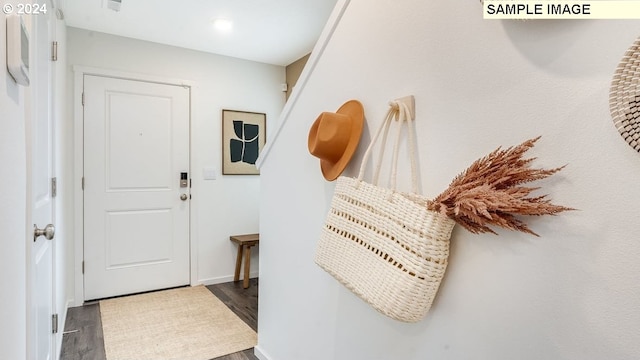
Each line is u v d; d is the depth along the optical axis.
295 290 1.67
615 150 0.63
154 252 3.24
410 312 0.86
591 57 0.66
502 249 0.81
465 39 0.89
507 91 0.80
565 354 0.70
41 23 1.41
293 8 2.55
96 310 2.78
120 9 2.55
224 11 2.59
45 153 1.56
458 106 0.91
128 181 3.11
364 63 1.24
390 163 1.11
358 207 1.04
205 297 3.10
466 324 0.89
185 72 3.33
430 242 0.85
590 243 0.66
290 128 1.70
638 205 0.60
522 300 0.77
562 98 0.70
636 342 0.60
